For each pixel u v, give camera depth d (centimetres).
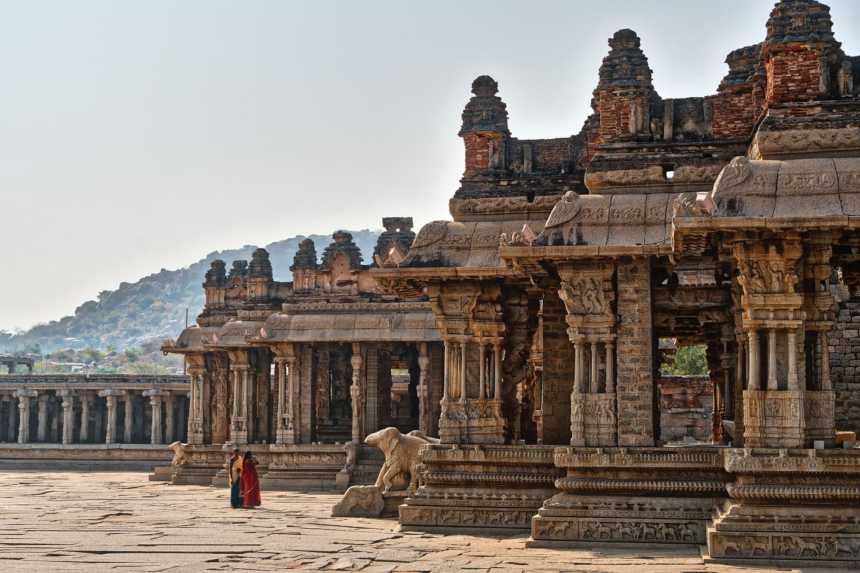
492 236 2630
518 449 2520
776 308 2020
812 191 1992
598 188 2459
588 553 2098
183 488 4516
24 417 6969
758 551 1938
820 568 1898
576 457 2269
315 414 4494
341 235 4812
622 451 2252
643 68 2500
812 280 2053
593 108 2777
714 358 3136
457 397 2652
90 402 7044
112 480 5231
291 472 4328
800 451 1970
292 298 4831
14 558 2014
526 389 3080
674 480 2231
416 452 2934
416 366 4734
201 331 5006
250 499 3312
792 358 2017
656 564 1923
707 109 2486
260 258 5172
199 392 5009
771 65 2214
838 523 1938
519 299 2747
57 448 6606
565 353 2661
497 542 2311
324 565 1920
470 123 2784
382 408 4600
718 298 2395
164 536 2412
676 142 2467
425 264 2611
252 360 4759
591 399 2317
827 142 2133
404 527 2533
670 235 2248
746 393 2028
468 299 2655
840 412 2683
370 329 4272
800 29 2192
